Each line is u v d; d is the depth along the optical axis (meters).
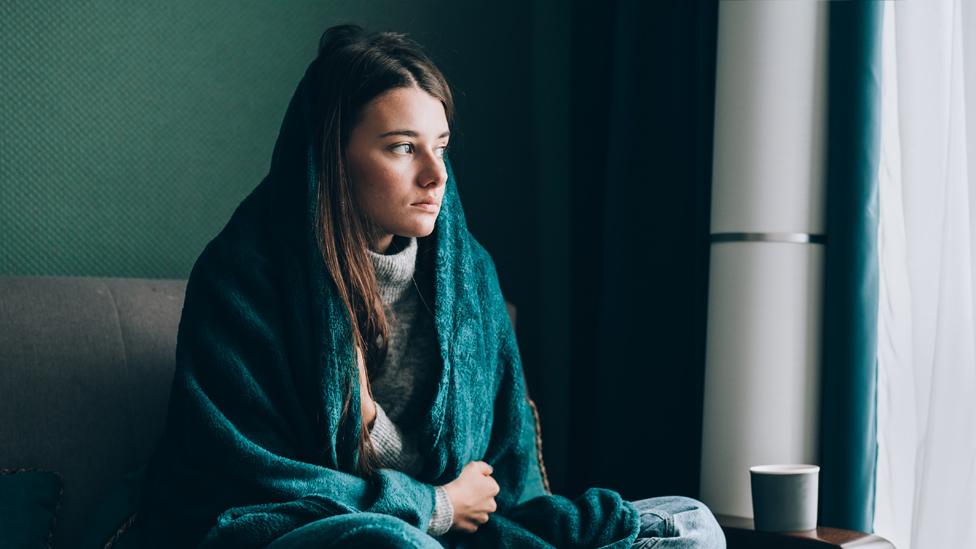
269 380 1.41
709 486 1.85
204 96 2.05
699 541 1.44
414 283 1.55
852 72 1.76
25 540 1.47
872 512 1.78
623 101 2.15
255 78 2.10
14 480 1.52
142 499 1.46
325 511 1.23
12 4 1.87
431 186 1.47
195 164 2.04
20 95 1.87
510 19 2.43
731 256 1.82
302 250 1.46
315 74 1.52
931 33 1.69
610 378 2.15
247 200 1.54
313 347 1.43
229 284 1.44
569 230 2.45
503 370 1.70
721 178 1.84
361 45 1.50
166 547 1.37
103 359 1.65
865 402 1.76
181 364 1.41
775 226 1.79
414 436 1.47
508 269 2.42
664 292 2.14
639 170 2.16
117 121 1.96
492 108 2.40
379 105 1.46
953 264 1.62
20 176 1.87
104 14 1.95
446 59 2.34
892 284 1.82
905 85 1.72
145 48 1.99
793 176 1.79
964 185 1.63
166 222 2.01
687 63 2.12
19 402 1.57
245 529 1.21
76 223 1.92
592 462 2.22
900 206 1.82
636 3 2.15
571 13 2.42
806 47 1.79
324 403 1.40
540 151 2.46
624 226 2.15
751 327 1.80
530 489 1.80
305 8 2.16
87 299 1.67
